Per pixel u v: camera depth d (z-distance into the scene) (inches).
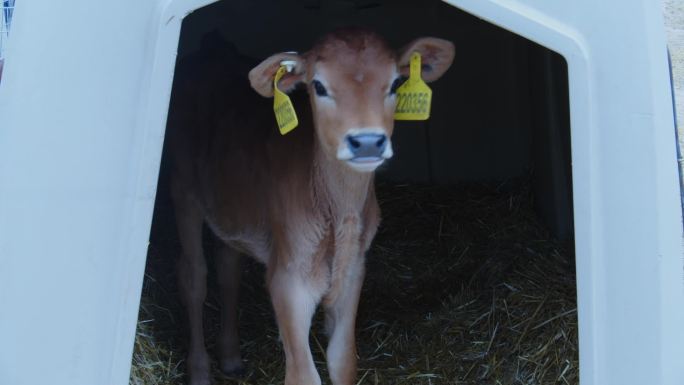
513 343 92.7
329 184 77.7
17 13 69.4
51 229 68.4
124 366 70.1
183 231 92.5
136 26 68.8
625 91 68.7
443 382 90.0
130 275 69.6
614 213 69.4
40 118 68.1
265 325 100.0
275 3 122.4
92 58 68.5
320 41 74.2
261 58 124.0
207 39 97.2
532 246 108.0
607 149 69.3
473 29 121.5
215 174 88.7
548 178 110.3
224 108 90.4
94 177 68.8
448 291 103.4
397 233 114.4
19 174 68.1
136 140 69.3
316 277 79.7
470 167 125.2
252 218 85.4
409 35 122.6
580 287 70.7
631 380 69.4
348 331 81.5
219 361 94.3
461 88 123.4
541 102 111.0
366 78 71.2
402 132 125.0
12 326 68.2
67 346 68.9
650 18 68.7
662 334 68.7
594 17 68.7
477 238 111.6
